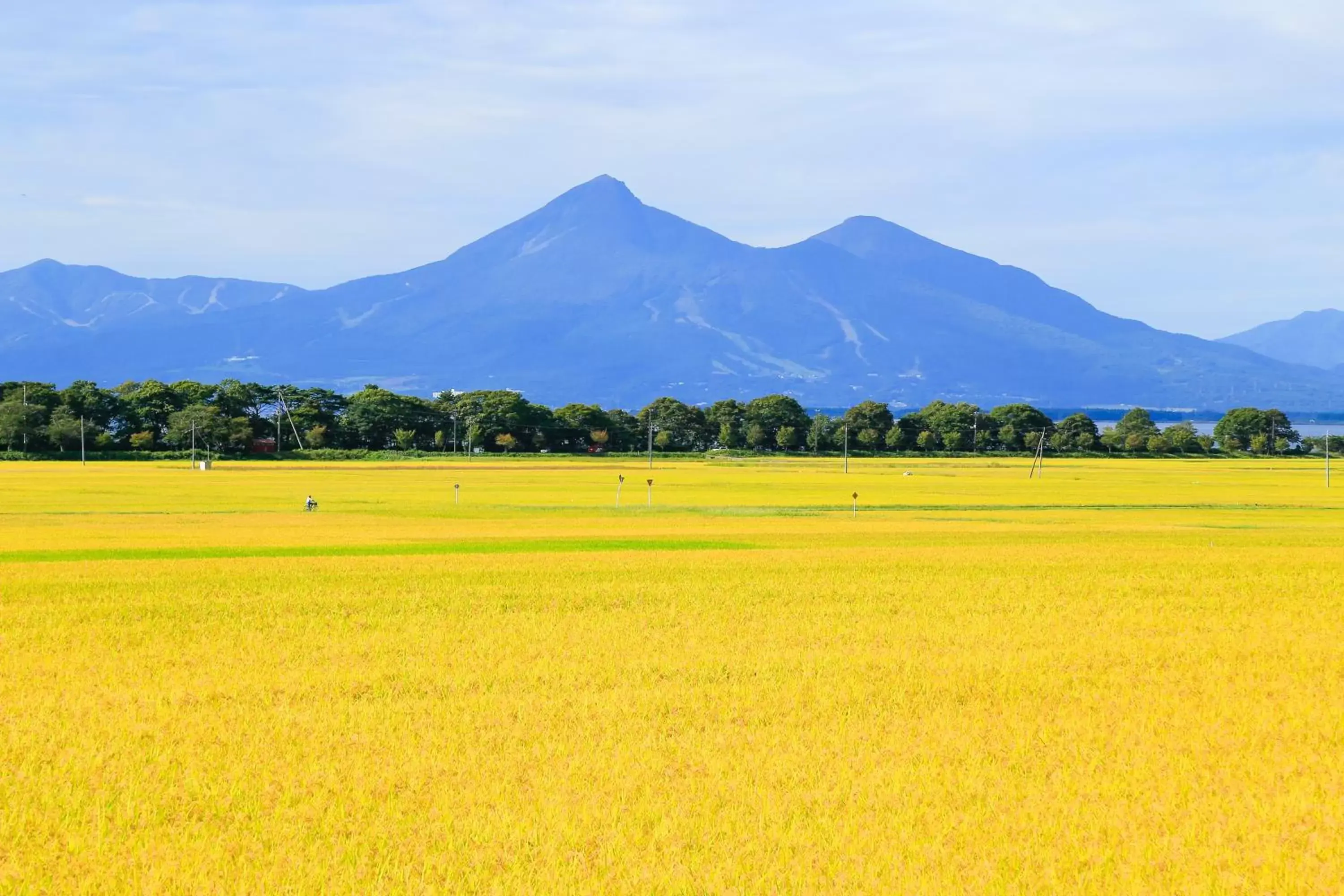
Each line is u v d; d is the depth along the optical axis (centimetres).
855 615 5659
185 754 3025
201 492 17950
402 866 2280
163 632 5091
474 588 6625
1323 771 2884
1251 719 3416
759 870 2266
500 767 2909
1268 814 2566
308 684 3925
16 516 13388
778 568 7794
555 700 3684
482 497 17325
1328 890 2186
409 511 14538
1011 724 3356
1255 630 5203
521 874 2242
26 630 5125
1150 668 4256
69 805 2616
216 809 2595
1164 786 2767
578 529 11744
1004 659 4422
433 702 3650
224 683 3956
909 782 2794
